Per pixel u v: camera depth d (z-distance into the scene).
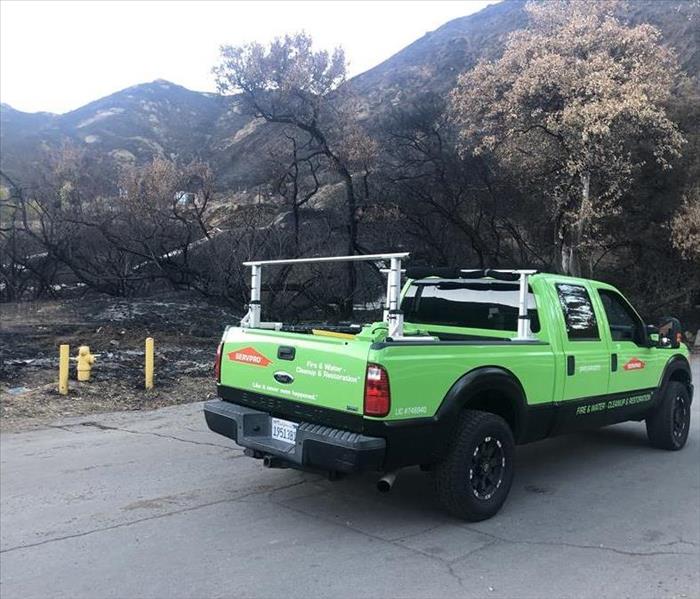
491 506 5.01
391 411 4.37
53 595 3.70
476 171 22.52
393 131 23.64
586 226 20.19
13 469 6.24
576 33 19.70
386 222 22.86
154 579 3.90
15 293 23.14
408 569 4.09
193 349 14.58
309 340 4.82
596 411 6.22
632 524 4.97
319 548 4.41
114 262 23.22
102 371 11.41
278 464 5.04
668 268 24.38
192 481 5.92
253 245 20.44
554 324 5.76
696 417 9.46
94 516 4.98
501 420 5.07
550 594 3.77
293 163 21.44
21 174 27.20
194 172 22.56
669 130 18.95
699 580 3.99
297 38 20.17
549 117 18.64
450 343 4.75
